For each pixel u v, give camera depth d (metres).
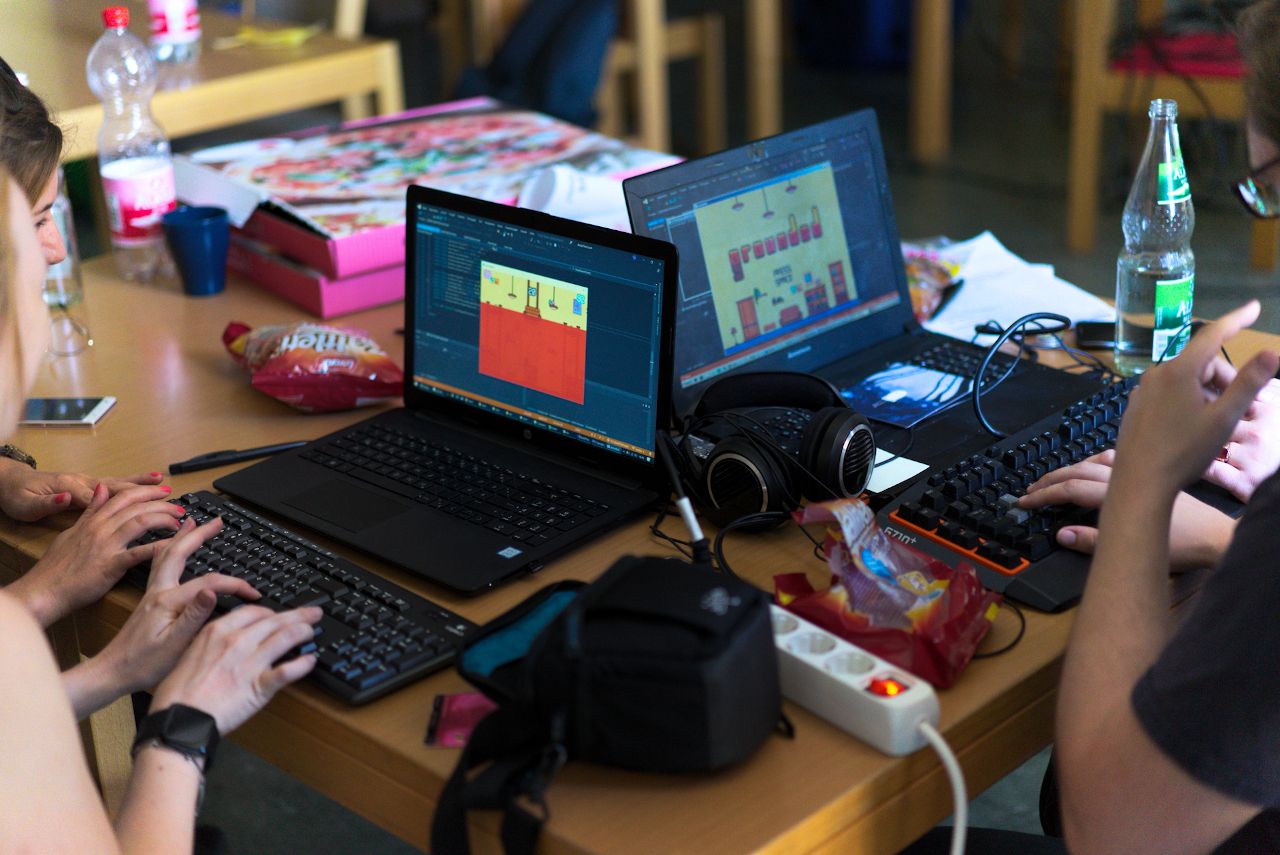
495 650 1.04
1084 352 1.64
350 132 2.24
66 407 1.56
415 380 1.47
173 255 1.89
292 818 2.06
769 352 1.50
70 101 2.32
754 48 4.50
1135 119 4.38
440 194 1.39
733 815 0.90
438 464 1.37
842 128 1.60
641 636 0.90
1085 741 0.92
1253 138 1.03
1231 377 1.27
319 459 1.40
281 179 1.98
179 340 1.76
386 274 1.84
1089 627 0.97
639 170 2.03
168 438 1.49
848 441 1.23
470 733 0.96
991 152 4.82
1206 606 0.86
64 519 1.34
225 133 3.10
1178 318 1.56
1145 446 1.00
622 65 4.17
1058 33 5.84
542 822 0.88
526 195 1.79
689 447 1.29
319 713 1.03
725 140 4.94
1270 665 0.82
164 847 0.95
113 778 1.51
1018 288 1.82
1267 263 3.61
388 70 2.83
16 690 0.86
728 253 1.46
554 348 1.33
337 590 1.15
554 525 1.25
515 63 3.46
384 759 0.99
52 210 1.57
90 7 2.96
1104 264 3.86
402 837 1.01
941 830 1.24
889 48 5.71
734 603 0.92
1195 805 0.85
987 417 1.45
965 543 1.18
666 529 1.28
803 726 0.99
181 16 2.64
